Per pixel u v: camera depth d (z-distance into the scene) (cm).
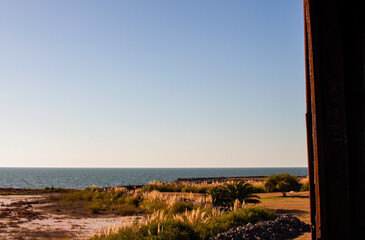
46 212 2169
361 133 178
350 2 184
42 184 8669
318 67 188
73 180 11244
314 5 191
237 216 1255
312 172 196
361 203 175
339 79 183
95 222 1728
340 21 185
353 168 178
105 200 2778
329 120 183
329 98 184
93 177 14238
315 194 188
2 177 13650
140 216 1895
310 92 201
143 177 14262
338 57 184
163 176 15562
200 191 3350
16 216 1934
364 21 181
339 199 177
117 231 1051
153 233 1008
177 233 961
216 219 1241
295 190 2456
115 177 14275
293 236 988
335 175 179
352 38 183
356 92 181
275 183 2756
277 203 1870
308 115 201
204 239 983
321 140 183
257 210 1341
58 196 3431
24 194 3969
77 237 1299
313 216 192
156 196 2480
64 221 1766
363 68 180
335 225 177
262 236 948
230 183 2028
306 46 204
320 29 189
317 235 183
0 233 1378
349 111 182
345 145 179
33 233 1393
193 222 1139
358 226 174
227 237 930
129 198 2620
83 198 3159
